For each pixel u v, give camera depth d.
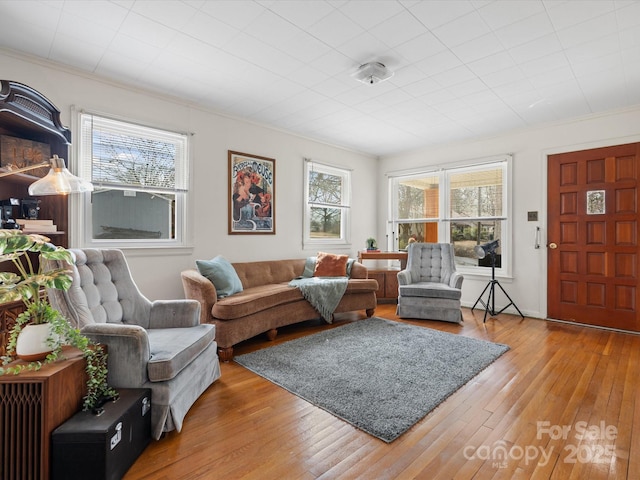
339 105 3.65
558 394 2.17
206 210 3.74
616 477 1.43
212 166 3.79
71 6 2.03
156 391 1.71
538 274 4.20
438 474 1.45
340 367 2.60
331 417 1.92
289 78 3.02
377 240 5.94
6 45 2.46
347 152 5.41
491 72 2.88
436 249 4.67
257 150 4.22
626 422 1.85
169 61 2.72
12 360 1.54
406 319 4.12
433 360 2.74
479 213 4.79
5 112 2.14
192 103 3.59
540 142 4.20
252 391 2.23
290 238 4.63
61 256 1.57
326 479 1.42
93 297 2.08
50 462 1.31
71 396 1.44
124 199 3.24
